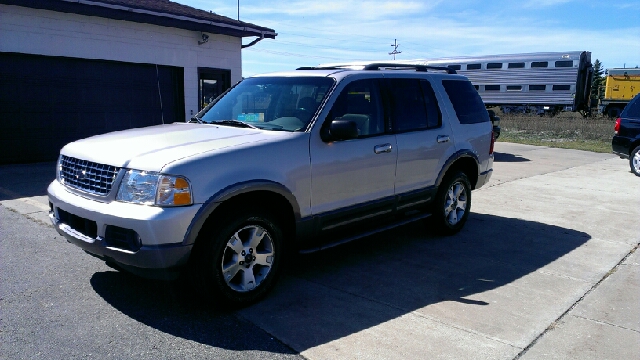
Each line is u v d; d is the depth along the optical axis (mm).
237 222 3748
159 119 12859
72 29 10836
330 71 4992
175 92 13195
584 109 36469
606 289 4492
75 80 11070
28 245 5203
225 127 4547
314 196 4324
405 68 5926
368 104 4926
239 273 3926
